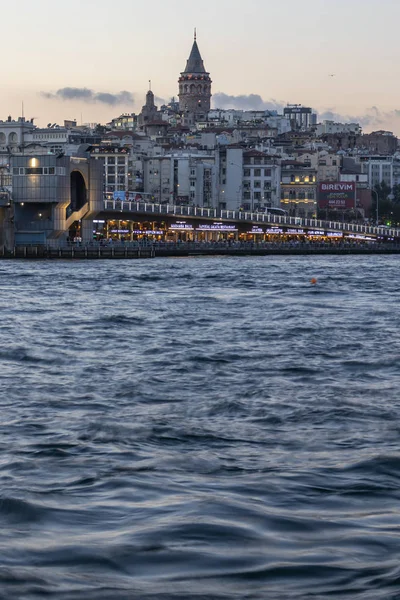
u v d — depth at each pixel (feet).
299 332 262.26
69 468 112.27
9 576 75.61
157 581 75.00
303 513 92.48
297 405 155.43
